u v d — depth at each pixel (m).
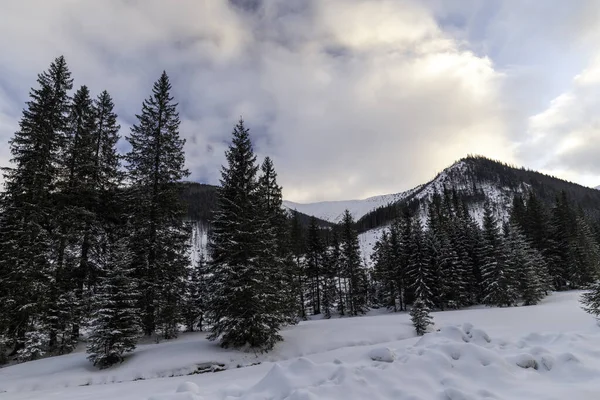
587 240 46.25
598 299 15.07
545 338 8.16
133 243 18.61
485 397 4.95
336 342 17.22
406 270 44.91
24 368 13.76
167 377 12.56
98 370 13.23
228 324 15.87
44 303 16.28
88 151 20.20
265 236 18.33
